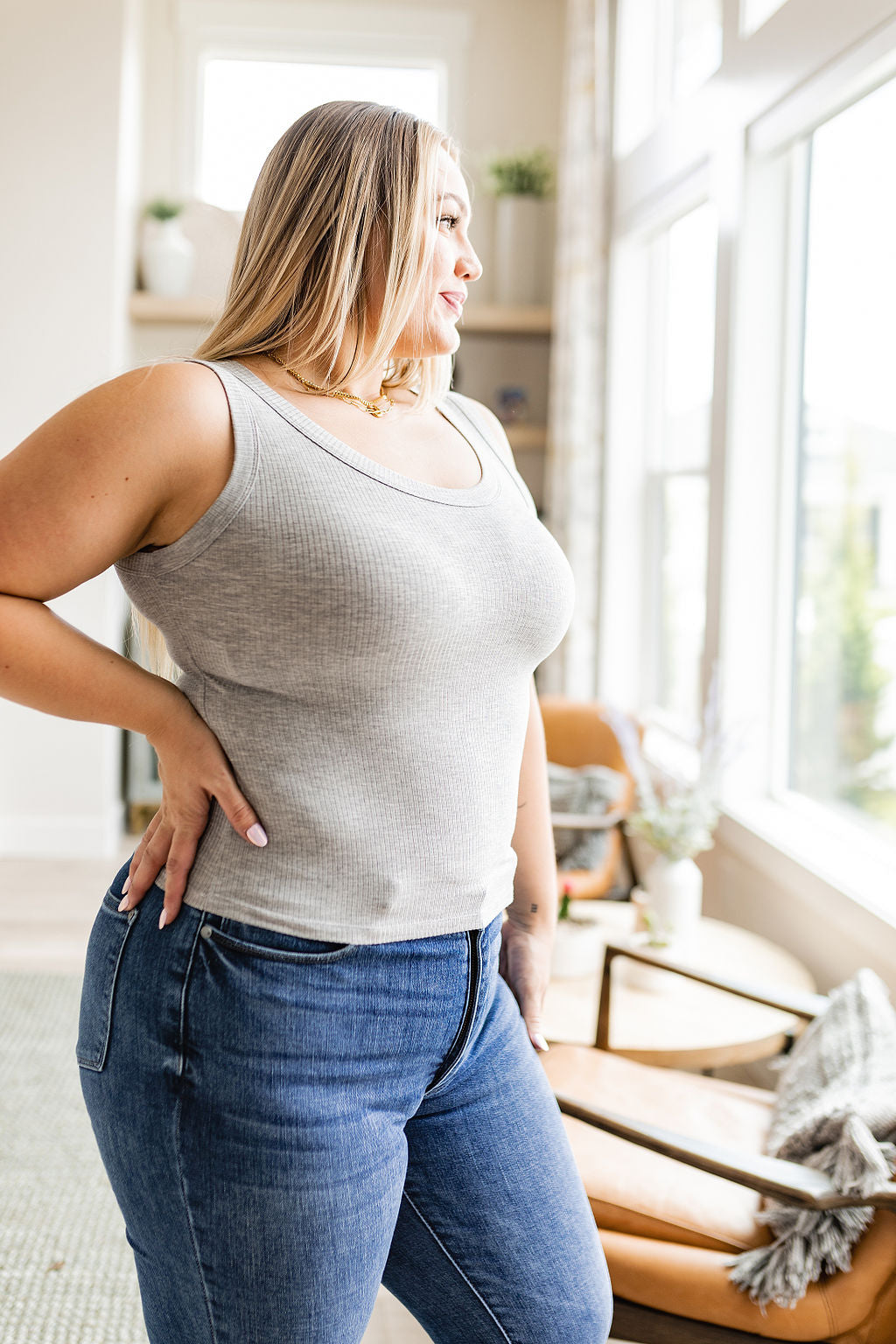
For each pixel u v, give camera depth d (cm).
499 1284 111
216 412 96
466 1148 111
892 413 277
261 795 99
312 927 97
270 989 96
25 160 486
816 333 320
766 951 267
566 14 512
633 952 215
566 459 471
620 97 455
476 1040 111
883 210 276
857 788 300
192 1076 96
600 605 473
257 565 95
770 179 323
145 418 92
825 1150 161
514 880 133
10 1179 249
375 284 107
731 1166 154
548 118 548
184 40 538
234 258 113
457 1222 111
